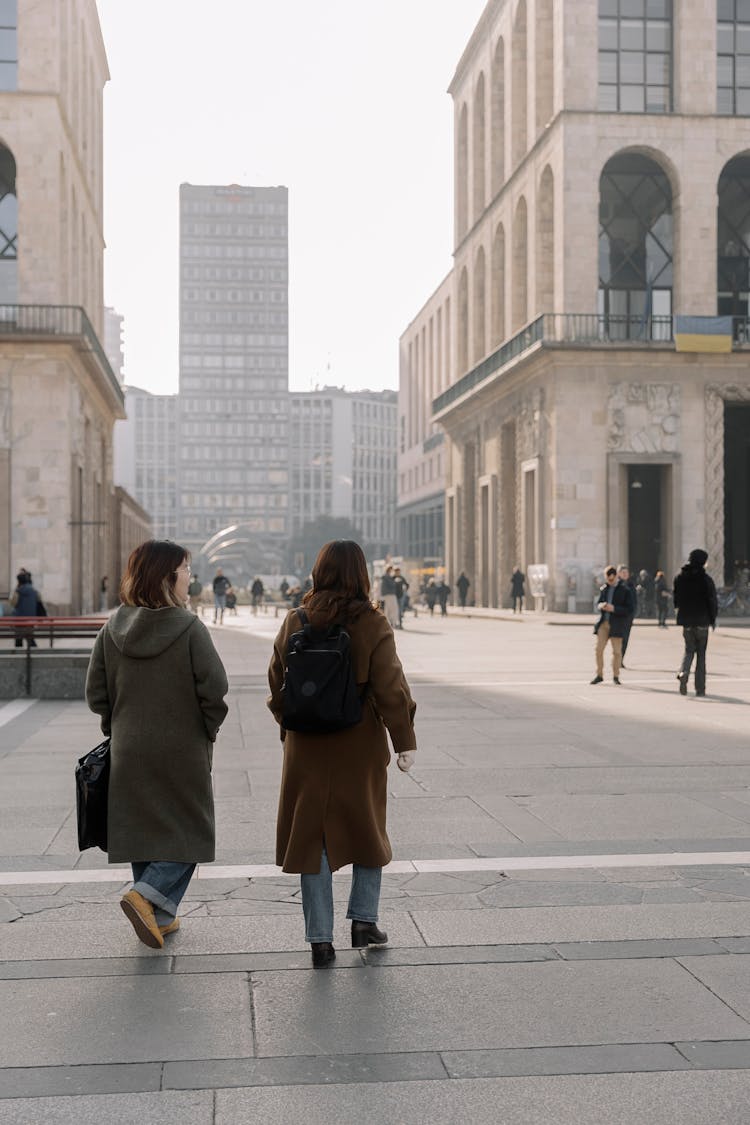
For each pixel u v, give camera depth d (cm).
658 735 1168
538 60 4612
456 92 6266
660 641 2909
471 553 5956
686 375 4216
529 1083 362
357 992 442
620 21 4325
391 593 3597
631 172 4575
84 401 4600
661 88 4347
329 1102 349
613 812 785
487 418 5366
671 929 520
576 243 4250
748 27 4403
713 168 4306
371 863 486
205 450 19050
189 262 19162
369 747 489
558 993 440
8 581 4028
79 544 4303
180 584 519
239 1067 374
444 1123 336
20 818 771
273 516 19075
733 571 5294
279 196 19312
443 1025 409
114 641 504
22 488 4041
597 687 1684
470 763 991
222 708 502
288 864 480
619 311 4566
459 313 6212
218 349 19150
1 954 488
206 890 592
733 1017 415
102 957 484
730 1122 336
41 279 4138
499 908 554
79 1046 391
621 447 4191
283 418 19138
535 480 4441
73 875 620
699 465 4216
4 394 4031
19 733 1212
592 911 548
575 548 4191
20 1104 348
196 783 504
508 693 1594
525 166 4784
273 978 459
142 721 500
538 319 4362
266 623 4291
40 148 4141
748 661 2203
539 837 709
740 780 911
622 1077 366
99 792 504
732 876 614
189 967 472
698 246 4306
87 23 5244
